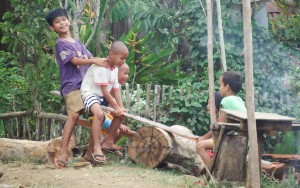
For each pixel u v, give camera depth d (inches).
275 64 485.1
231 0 488.4
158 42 528.1
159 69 532.7
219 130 280.1
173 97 418.9
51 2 448.1
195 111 419.2
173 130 340.2
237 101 314.0
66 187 289.3
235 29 487.2
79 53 347.9
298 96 426.0
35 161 368.2
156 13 522.3
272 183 289.9
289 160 311.6
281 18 534.0
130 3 561.0
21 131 447.5
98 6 484.7
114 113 343.9
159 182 297.6
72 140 380.2
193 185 286.7
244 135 273.9
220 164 277.9
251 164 243.0
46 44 444.1
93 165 352.8
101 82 337.7
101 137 381.4
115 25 697.6
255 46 486.9
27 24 434.6
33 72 447.5
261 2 493.4
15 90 449.7
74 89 344.8
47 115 420.5
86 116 419.5
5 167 352.2
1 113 453.7
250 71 242.2
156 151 349.7
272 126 259.6
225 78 322.0
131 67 516.1
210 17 299.1
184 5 532.4
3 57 480.7
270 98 449.7
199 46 496.7
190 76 497.7
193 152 353.4
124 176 313.3
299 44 527.2
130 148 361.1
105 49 532.7
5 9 615.5
